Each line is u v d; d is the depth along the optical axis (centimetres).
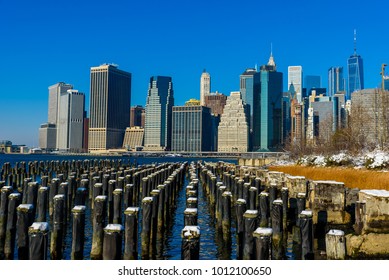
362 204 1812
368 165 3431
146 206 1927
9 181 4781
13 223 1906
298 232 2300
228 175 3881
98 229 1656
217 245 2228
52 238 1833
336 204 2397
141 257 1900
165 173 4944
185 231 1309
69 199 3228
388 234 1659
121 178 3366
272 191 2647
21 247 1548
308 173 4162
